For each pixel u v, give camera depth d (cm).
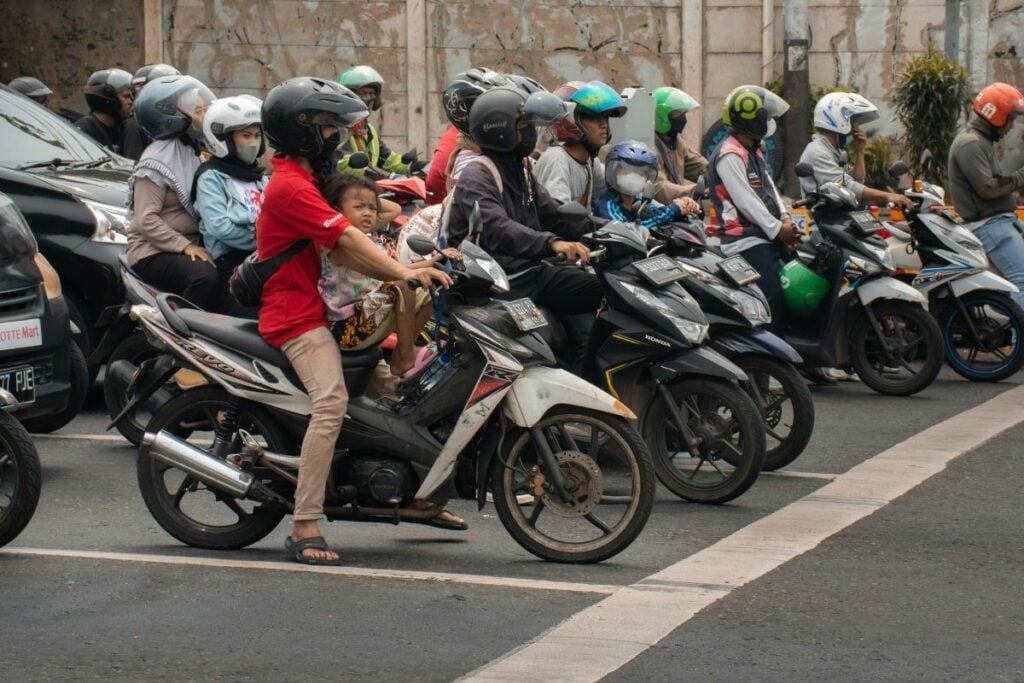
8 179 1199
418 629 659
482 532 841
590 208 1054
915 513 886
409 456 758
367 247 738
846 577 748
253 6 2334
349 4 2336
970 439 1095
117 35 2334
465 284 757
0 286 893
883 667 616
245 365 763
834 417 1188
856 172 1398
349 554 786
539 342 763
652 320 878
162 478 790
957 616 688
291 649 632
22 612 679
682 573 752
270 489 775
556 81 2358
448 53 2350
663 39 2342
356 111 753
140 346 1029
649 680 596
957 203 1422
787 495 933
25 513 767
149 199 1022
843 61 2347
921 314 1262
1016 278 1409
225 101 1007
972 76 2305
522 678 596
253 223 1012
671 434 922
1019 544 818
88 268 1192
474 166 891
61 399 928
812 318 1234
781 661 621
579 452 768
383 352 806
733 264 979
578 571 756
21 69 2345
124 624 663
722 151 1195
